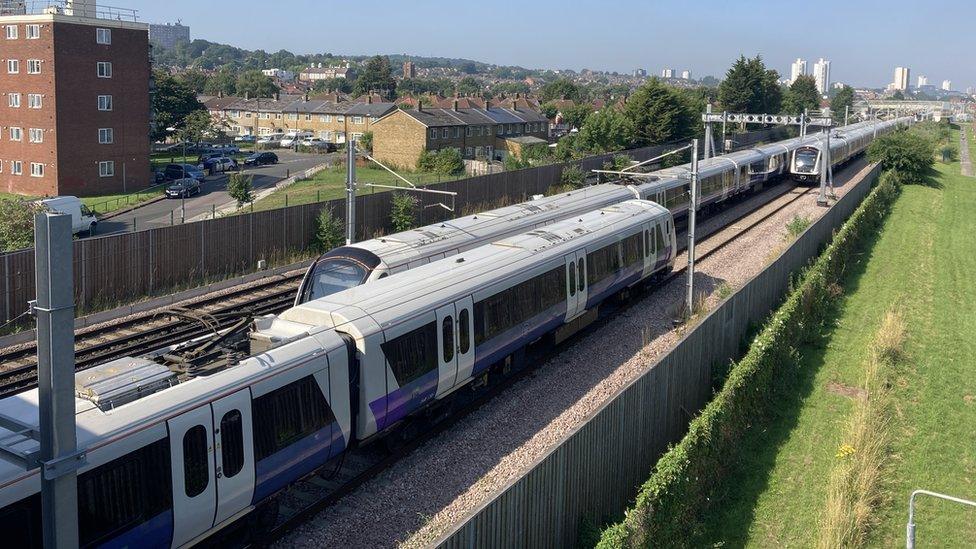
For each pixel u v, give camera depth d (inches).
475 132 3275.1
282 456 484.4
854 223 1475.1
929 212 2097.7
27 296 913.5
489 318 708.0
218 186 2450.8
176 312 642.8
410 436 631.2
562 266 843.4
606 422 518.9
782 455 686.5
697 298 1063.6
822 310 1071.6
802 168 2241.6
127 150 2315.5
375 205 1444.4
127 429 399.5
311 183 2410.2
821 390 839.7
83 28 2153.1
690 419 703.1
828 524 558.3
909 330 1073.5
